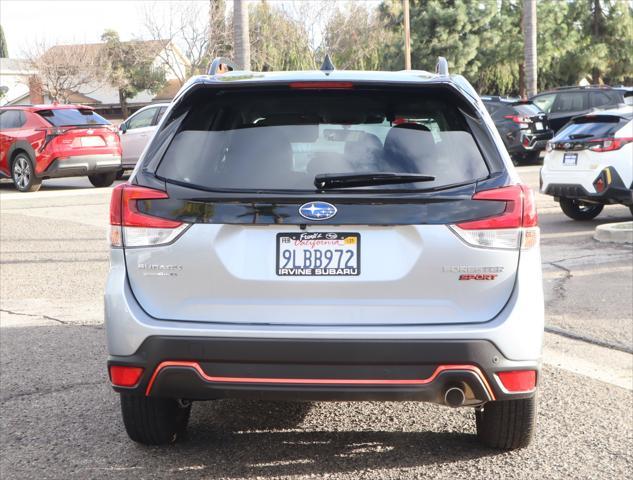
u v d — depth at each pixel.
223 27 43.09
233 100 3.74
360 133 3.65
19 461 4.00
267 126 3.68
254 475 3.80
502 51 50.28
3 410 4.74
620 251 10.01
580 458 4.04
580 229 11.95
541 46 51.34
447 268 3.48
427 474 3.82
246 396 3.52
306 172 3.53
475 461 3.98
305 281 3.49
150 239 3.57
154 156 3.68
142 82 54.06
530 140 22.81
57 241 11.45
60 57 51.94
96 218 13.80
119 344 3.57
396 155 3.57
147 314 3.57
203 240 3.52
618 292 7.84
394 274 3.47
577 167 12.02
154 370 3.53
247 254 3.52
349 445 4.20
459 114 3.70
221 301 3.53
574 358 5.87
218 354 3.46
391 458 4.02
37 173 18.45
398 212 3.46
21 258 10.16
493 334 3.45
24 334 6.54
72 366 5.62
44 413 4.69
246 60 26.36
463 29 50.06
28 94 64.75
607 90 24.44
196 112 3.73
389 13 50.38
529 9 32.59
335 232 3.49
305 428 4.46
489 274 3.50
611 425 4.53
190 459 4.00
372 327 3.46
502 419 3.93
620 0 53.78
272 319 3.51
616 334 6.45
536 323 3.53
